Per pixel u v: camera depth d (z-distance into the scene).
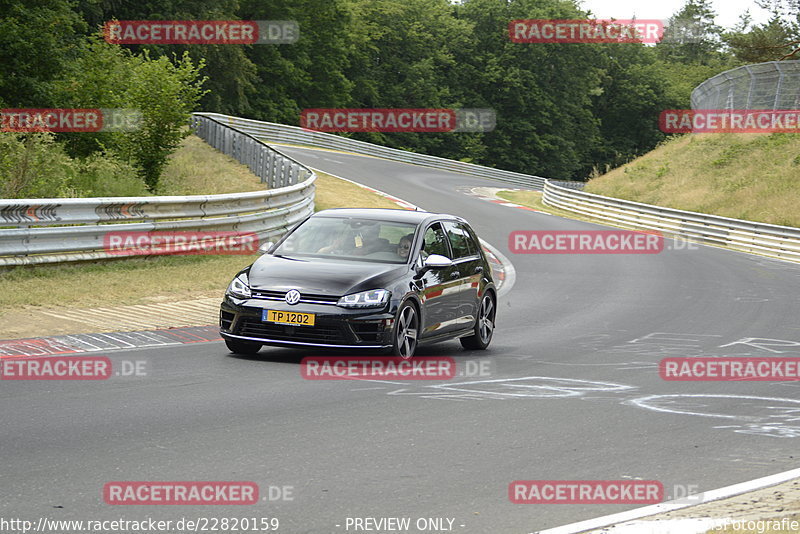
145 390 31.88
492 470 23.84
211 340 43.19
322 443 25.91
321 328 37.22
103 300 50.84
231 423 27.78
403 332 39.00
